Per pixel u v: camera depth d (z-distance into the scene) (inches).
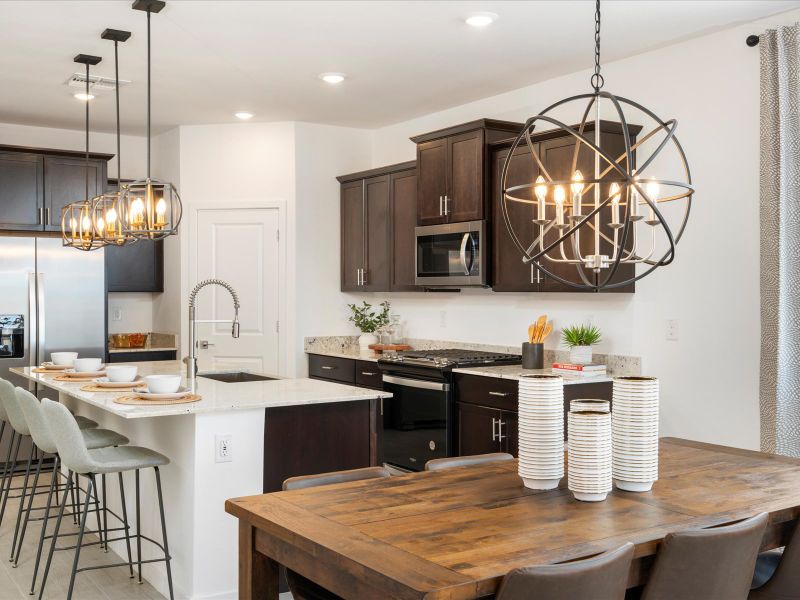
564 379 178.2
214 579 137.1
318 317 266.4
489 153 204.4
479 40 174.6
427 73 201.5
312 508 87.6
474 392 194.1
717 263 169.2
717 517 84.0
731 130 166.9
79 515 187.3
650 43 176.7
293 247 261.1
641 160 185.9
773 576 92.1
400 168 238.4
